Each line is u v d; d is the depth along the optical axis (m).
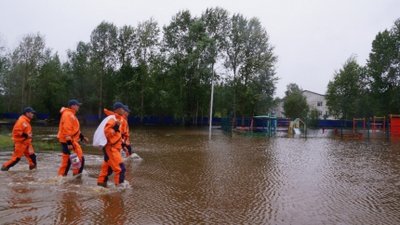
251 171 10.52
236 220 5.75
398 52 49.88
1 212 5.75
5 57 51.88
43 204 6.25
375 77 52.03
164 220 5.65
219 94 48.50
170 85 46.62
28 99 50.75
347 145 21.09
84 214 5.79
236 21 44.56
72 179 8.41
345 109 55.28
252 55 44.44
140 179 8.85
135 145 18.33
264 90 45.34
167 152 15.12
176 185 8.27
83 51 50.06
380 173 10.72
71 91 49.91
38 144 16.72
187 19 46.03
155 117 51.72
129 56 48.22
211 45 43.31
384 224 5.73
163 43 47.03
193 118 50.66
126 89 47.50
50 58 51.69
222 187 8.20
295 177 9.70
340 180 9.45
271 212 6.25
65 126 8.46
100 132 7.59
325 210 6.48
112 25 48.41
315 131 41.88
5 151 13.50
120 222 5.47
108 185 7.89
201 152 15.36
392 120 33.62
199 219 5.76
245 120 41.06
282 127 48.75
